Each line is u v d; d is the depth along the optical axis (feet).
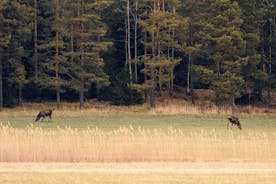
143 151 461.78
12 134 531.91
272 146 503.61
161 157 459.32
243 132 654.12
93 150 463.01
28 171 388.98
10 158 452.35
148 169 402.93
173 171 389.80
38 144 472.85
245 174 373.20
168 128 655.35
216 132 647.56
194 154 469.98
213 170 396.98
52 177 357.82
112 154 455.63
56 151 454.40
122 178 353.51
